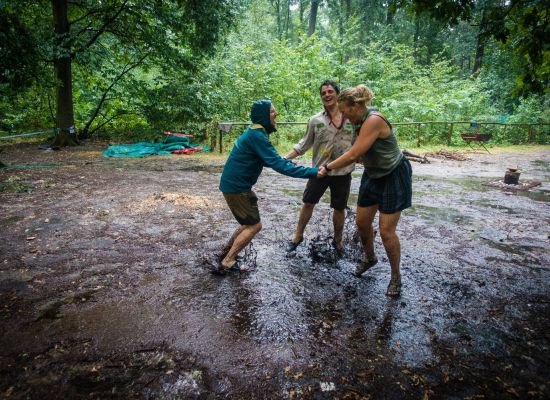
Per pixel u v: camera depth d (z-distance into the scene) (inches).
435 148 569.6
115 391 83.3
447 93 690.2
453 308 120.6
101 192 261.0
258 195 267.9
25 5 479.2
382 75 690.2
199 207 225.9
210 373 89.6
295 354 96.9
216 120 498.6
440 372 91.4
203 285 132.0
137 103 567.2
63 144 506.9
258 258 156.3
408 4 160.1
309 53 625.0
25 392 82.1
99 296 122.8
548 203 259.4
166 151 470.3
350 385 86.7
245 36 800.9
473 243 179.3
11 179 296.0
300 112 560.1
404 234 190.4
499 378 89.7
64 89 502.9
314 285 134.1
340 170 148.1
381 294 128.7
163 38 521.3
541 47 142.7
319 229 193.6
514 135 681.0
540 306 122.9
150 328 106.3
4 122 591.2
